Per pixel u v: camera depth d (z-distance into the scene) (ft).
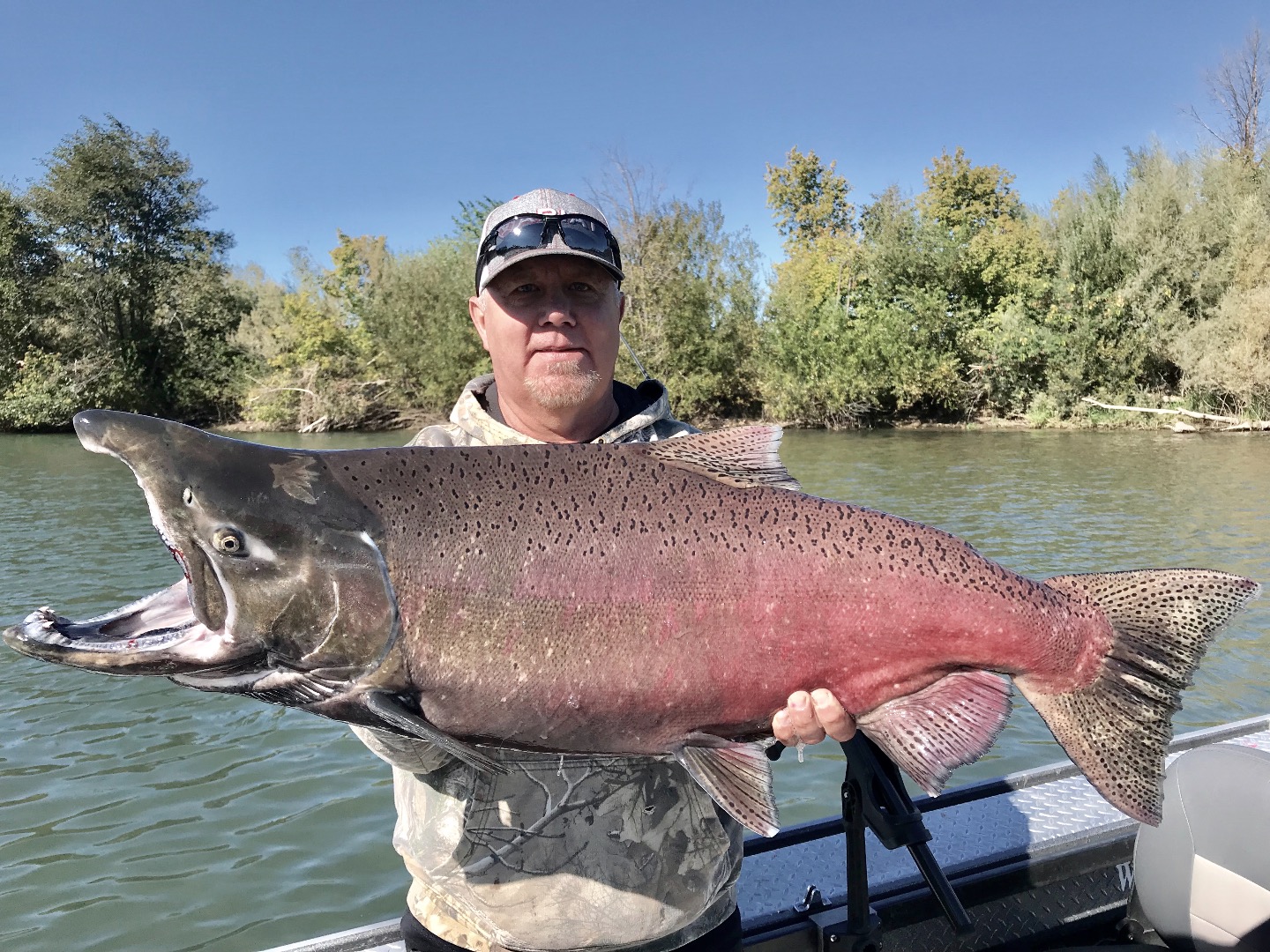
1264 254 41.83
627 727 3.02
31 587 14.57
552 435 3.63
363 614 2.86
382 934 3.67
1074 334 45.37
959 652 3.20
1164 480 25.36
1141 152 48.91
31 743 8.78
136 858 6.78
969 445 36.68
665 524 3.07
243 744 8.79
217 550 2.80
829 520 3.20
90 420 2.77
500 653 2.92
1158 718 3.31
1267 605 12.62
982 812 4.61
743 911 3.83
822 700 3.05
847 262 55.47
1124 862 4.44
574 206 3.45
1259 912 3.60
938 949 4.00
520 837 3.05
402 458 3.04
